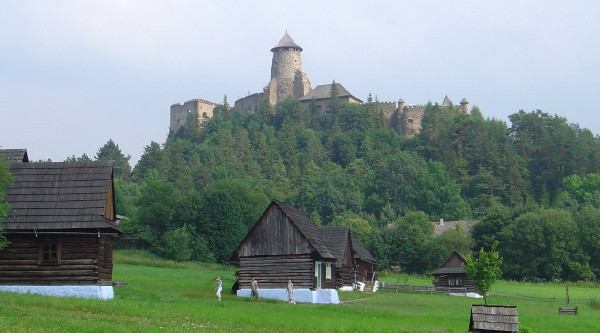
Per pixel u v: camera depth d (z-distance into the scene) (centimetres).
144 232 11625
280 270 5916
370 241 12825
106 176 4366
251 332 3197
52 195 4262
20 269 4131
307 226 6269
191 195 12269
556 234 12025
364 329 3631
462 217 16900
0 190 4062
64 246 4169
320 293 5897
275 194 17488
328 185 17488
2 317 2847
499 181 19375
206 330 3058
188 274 8044
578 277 11738
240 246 6112
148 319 3275
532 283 11431
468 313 5306
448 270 9344
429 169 19788
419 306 5934
